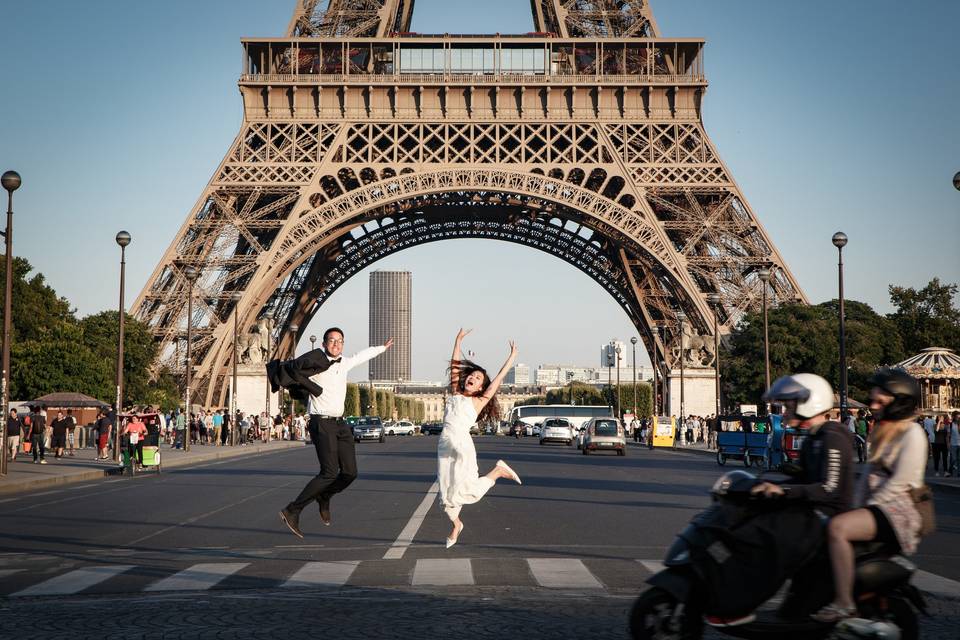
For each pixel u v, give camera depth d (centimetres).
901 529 948
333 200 8562
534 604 1378
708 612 962
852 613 939
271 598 1430
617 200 8625
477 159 8838
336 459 1853
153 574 1677
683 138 8812
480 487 1766
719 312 8731
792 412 1045
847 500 988
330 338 1873
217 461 6425
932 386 7762
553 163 8725
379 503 3133
